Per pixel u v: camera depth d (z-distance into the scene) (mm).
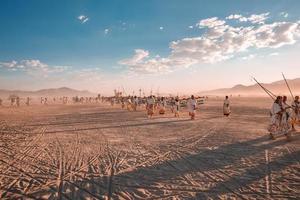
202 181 7309
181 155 10227
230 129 16688
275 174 7750
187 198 6188
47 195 6504
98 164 9250
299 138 13070
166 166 8828
